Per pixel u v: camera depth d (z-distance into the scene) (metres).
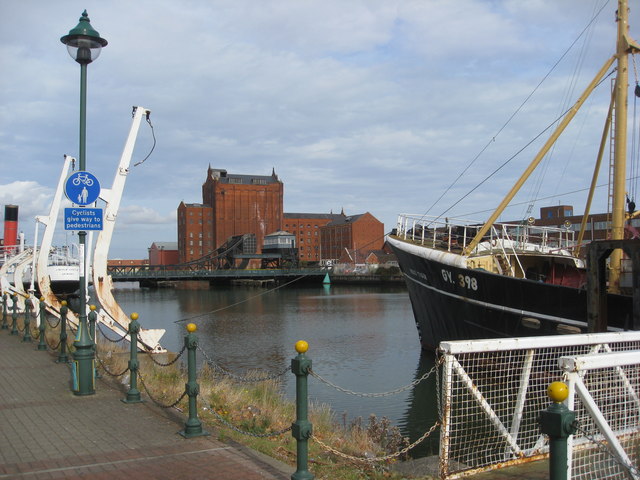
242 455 6.80
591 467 5.82
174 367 15.77
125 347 20.62
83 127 10.58
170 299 77.19
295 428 5.67
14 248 52.72
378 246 157.12
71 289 50.25
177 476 6.05
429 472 6.57
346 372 21.66
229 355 26.27
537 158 19.03
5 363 13.97
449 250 20.42
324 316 46.62
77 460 6.59
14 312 20.64
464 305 19.02
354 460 6.96
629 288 15.44
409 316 45.84
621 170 16.59
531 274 21.97
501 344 6.37
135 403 9.58
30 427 8.05
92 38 10.33
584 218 21.23
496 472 6.39
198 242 168.25
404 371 21.64
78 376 10.19
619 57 16.77
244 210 167.88
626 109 16.70
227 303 65.94
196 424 7.62
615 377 6.72
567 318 15.10
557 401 3.83
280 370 21.91
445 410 6.09
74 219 10.40
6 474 6.09
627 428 6.55
